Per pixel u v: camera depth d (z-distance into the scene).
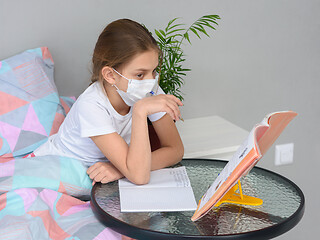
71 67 1.98
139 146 1.38
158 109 1.38
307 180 2.51
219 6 2.11
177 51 1.98
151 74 1.45
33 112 1.72
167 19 2.05
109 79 1.45
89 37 1.97
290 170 2.46
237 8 2.14
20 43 1.90
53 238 1.25
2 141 1.67
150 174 1.48
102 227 1.27
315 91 2.40
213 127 2.03
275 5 2.20
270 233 1.14
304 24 2.28
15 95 1.72
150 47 1.41
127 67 1.41
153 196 1.32
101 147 1.44
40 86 1.77
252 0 2.15
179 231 1.13
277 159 2.41
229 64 2.19
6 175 1.45
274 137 1.24
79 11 1.93
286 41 2.27
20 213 1.31
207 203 1.13
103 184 1.44
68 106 1.89
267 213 1.22
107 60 1.43
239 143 1.83
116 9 1.97
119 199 1.32
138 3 1.99
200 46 2.12
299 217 1.22
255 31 2.20
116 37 1.41
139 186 1.39
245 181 1.41
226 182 1.10
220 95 2.22
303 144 2.45
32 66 1.79
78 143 1.54
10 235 1.21
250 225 1.16
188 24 2.08
